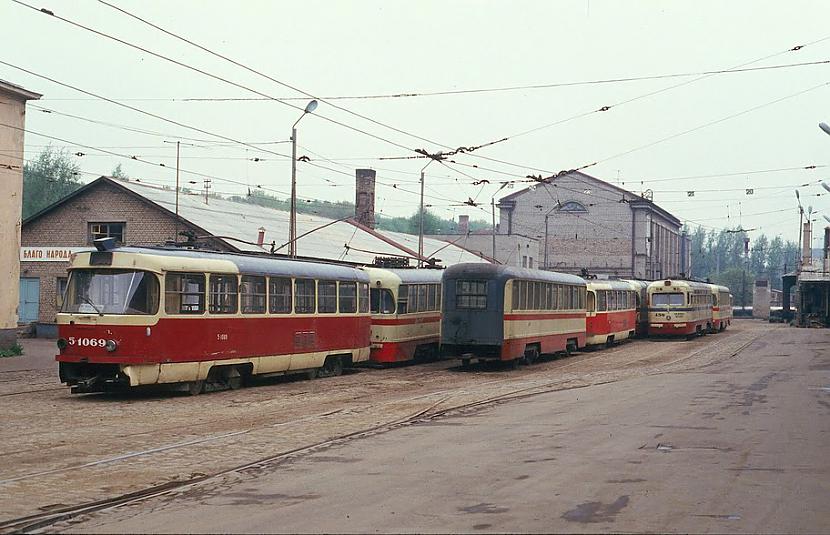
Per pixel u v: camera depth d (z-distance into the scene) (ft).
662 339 166.09
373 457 40.45
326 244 160.35
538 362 109.81
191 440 46.26
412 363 108.47
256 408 60.80
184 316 66.69
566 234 269.03
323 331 84.79
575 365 104.99
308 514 28.91
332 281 86.84
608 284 140.56
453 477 35.17
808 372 91.56
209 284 69.41
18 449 42.98
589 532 26.21
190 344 67.21
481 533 26.14
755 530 26.53
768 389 72.79
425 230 390.01
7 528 27.40
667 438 45.62
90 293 64.49
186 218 137.59
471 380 84.69
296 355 80.33
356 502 30.71
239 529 26.96
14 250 105.60
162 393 69.26
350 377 87.61
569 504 30.07
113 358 62.85
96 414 56.29
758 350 131.23
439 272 112.47
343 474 36.27
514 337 97.30
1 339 104.06
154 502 31.37
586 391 72.33
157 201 143.54
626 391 71.72
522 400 66.28
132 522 28.19
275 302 77.46
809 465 37.63
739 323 261.03
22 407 59.52
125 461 40.06
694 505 29.91
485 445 43.75
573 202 268.21
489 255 250.98
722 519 27.89
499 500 30.78
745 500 30.71
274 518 28.40
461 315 96.73
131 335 63.16
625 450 41.75
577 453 40.93
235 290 72.33
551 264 269.03
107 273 64.64
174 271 66.03
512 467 37.35
